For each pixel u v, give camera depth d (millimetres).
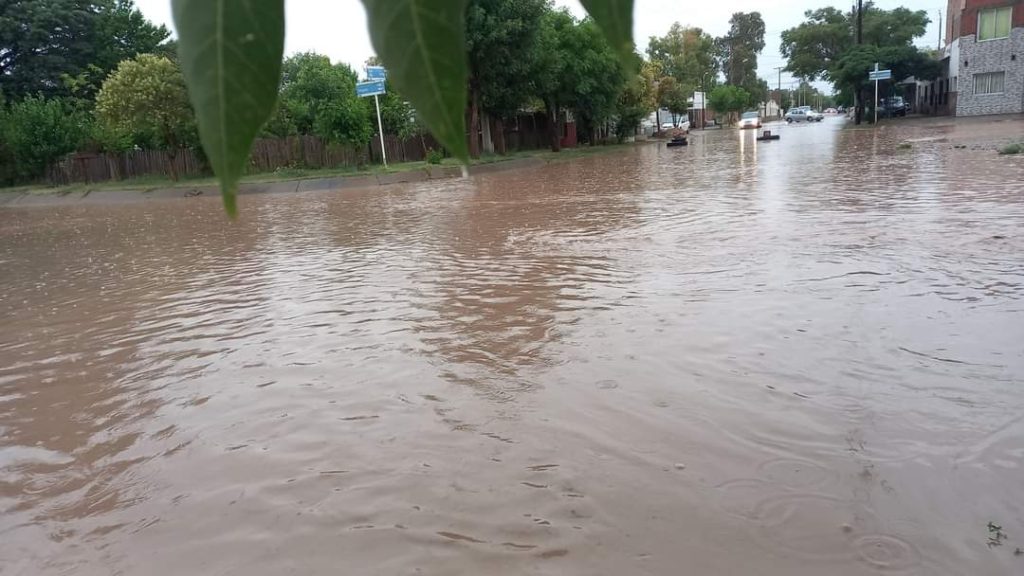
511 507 3217
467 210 14258
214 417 4453
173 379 5215
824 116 94375
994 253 7098
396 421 4195
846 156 21016
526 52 26766
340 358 5367
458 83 451
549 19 33281
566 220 11688
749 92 90875
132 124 23141
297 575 2852
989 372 4285
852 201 11336
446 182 21984
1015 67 35219
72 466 3955
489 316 6168
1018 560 2650
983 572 2600
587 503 3205
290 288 7965
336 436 4051
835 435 3676
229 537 3148
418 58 452
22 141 26453
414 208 15383
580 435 3854
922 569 2639
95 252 11961
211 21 468
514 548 2916
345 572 2844
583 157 32625
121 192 23016
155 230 14555
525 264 8250
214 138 467
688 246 8578
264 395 4746
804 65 56469
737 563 2738
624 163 26906
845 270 6855
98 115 25016
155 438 4227
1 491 3711
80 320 7188
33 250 12656
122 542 3182
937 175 14016
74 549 3154
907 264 6906
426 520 3156
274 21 469
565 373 4742
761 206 11602
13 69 32750
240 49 466
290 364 5324
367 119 26250
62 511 3488
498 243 9891
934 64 42156
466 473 3545
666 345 5125
